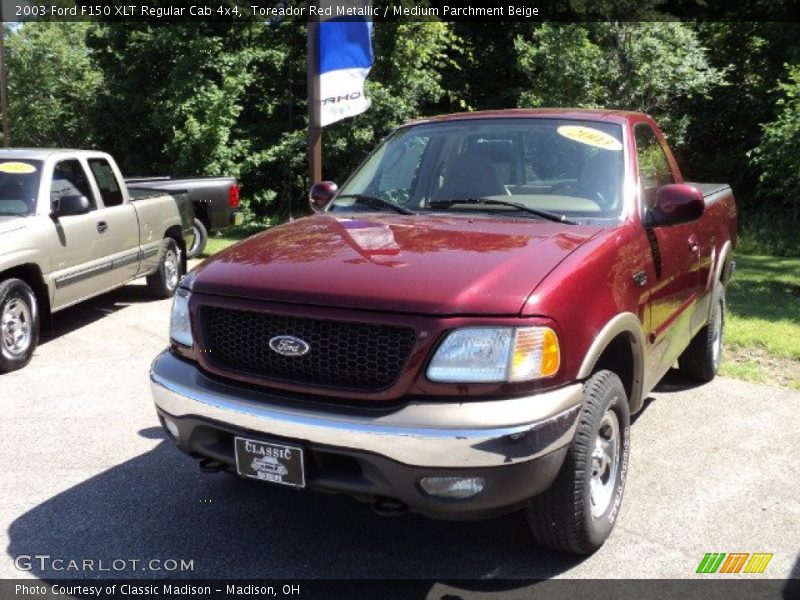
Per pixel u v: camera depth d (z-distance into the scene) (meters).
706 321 5.55
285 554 3.53
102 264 7.91
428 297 2.93
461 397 2.88
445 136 4.57
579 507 3.19
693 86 15.20
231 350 3.28
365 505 3.99
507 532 3.71
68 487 4.20
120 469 4.43
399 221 3.95
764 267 12.27
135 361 6.76
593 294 3.22
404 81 16.86
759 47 18.16
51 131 26.16
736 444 4.77
